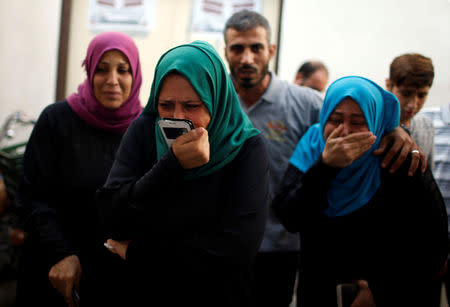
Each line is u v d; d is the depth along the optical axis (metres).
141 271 1.19
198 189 1.22
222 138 1.22
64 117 1.67
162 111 1.17
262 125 2.05
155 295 1.19
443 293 2.79
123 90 1.74
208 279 1.18
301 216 1.49
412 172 1.38
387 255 1.44
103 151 1.67
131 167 1.26
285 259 1.96
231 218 1.21
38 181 1.63
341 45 3.57
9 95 3.68
